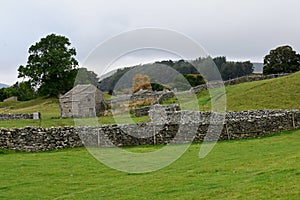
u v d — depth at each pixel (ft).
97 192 54.34
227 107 154.81
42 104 257.34
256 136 95.91
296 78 182.09
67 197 52.90
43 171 67.92
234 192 46.47
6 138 89.15
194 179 56.59
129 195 51.39
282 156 66.23
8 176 64.69
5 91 400.47
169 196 48.91
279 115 99.45
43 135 90.17
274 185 46.62
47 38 291.17
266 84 180.24
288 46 322.14
